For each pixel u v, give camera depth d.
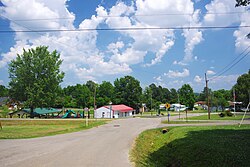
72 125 42.12
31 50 68.75
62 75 69.94
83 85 116.06
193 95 114.06
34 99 64.69
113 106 77.06
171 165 14.20
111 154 13.04
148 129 29.80
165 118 56.81
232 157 11.37
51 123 47.16
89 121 49.16
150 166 12.11
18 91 67.44
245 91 81.62
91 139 19.84
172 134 23.39
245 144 14.20
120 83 105.44
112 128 32.16
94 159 11.59
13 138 20.48
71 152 13.40
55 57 69.88
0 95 121.81
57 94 70.12
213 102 99.88
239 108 91.62
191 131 23.30
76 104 110.31
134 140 19.62
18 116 70.38
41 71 68.06
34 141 18.28
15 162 10.64
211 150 13.18
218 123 36.22
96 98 106.75
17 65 68.25
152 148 19.28
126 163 10.87
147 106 115.88
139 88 103.19
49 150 13.98
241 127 25.83
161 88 156.25
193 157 13.71
